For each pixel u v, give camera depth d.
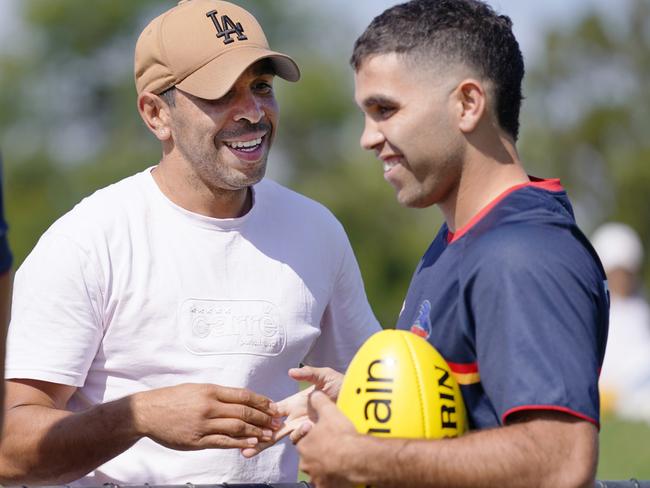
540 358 10.95
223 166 15.77
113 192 16.12
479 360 11.42
